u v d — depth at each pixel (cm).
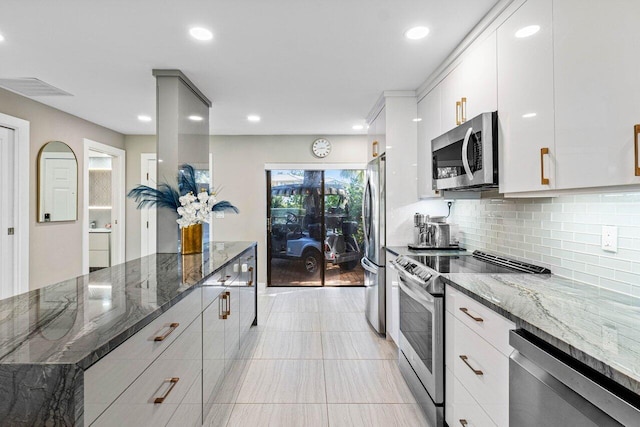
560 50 135
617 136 110
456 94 234
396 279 284
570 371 90
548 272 189
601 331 100
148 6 182
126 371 102
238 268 268
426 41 223
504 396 125
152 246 515
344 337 327
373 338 324
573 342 92
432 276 193
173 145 267
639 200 137
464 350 160
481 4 182
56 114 377
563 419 92
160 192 260
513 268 206
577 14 125
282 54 241
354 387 238
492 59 187
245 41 222
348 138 515
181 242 260
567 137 131
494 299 135
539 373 103
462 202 301
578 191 133
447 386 180
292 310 410
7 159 323
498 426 129
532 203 203
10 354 84
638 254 137
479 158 188
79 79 287
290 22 199
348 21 199
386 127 317
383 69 268
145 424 114
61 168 384
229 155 512
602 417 80
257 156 513
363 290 507
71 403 79
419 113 310
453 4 182
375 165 338
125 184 513
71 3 178
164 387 130
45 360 80
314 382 244
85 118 417
